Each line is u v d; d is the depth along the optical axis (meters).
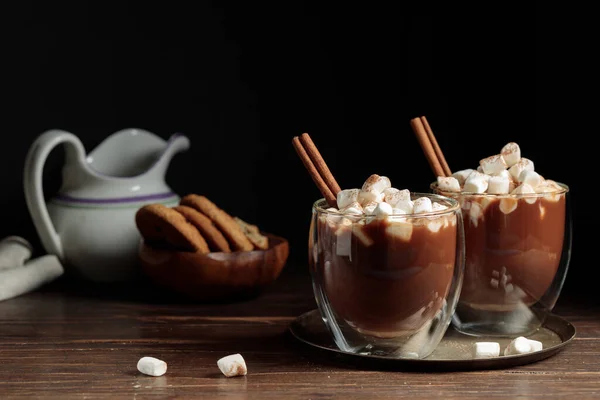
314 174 1.10
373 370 1.08
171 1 1.47
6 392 1.05
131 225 1.32
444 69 1.48
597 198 1.42
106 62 1.48
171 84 1.48
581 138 1.43
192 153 1.49
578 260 1.39
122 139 1.40
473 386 1.04
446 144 1.49
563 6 1.43
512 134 1.47
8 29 1.46
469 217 1.11
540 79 1.45
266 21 1.48
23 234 1.49
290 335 1.17
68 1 1.46
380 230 1.05
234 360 1.07
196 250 1.24
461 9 1.47
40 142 1.31
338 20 1.48
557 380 1.05
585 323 1.19
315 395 1.03
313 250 1.09
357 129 1.49
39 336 1.17
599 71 1.41
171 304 1.27
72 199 1.33
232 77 1.49
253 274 1.25
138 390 1.05
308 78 1.49
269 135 1.49
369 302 1.06
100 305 1.27
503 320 1.13
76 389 1.05
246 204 1.50
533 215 1.10
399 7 1.48
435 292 1.06
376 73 1.48
